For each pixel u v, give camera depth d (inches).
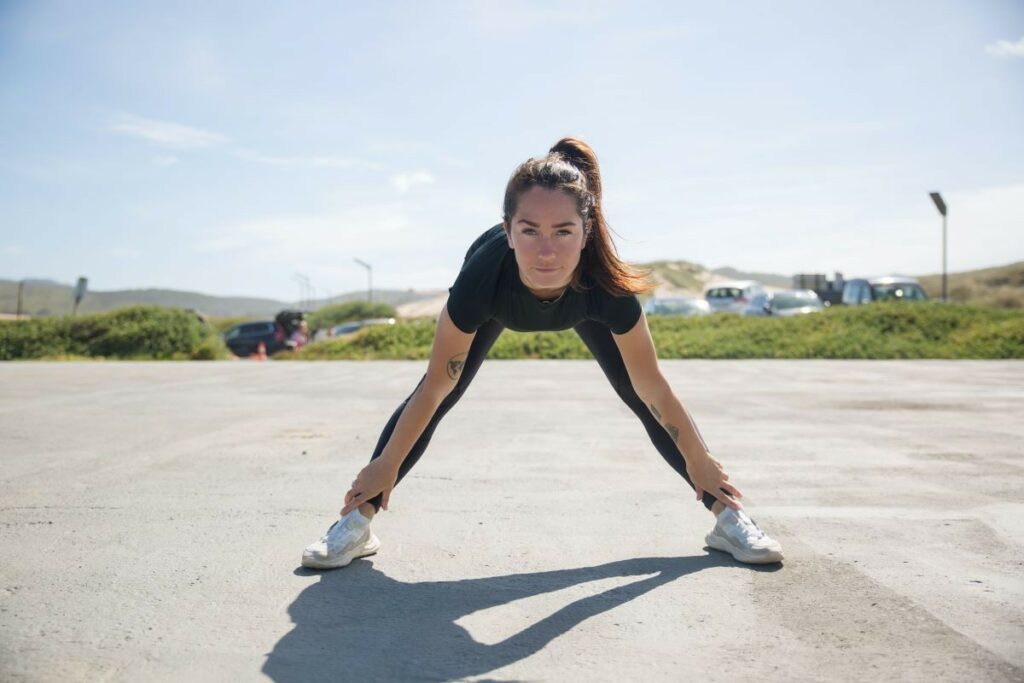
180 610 101.9
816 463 193.6
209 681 82.1
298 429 255.4
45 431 250.4
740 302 1192.8
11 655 88.1
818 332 746.2
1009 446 217.2
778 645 90.0
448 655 88.4
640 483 173.0
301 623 97.7
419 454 127.7
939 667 83.7
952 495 160.2
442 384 114.8
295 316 1099.3
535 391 371.9
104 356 852.0
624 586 110.0
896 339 705.0
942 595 105.1
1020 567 116.3
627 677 82.6
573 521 143.1
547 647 90.4
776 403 319.9
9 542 130.4
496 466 191.3
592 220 106.3
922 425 257.0
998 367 520.1
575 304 111.1
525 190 95.8
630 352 116.5
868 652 87.7
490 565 119.6
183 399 346.9
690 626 95.7
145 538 132.7
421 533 135.9
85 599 105.6
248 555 124.3
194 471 187.2
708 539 126.9
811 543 128.7
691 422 122.0
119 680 82.2
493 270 107.7
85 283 1036.5
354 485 119.6
